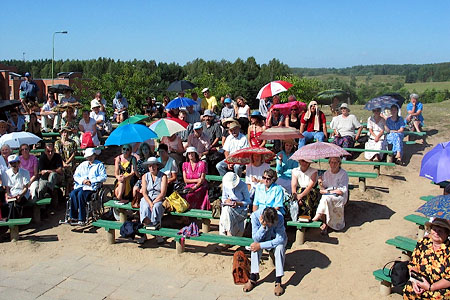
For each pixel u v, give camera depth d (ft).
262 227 21.16
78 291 21.36
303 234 24.97
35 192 29.43
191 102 41.60
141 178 29.14
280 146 36.19
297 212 25.03
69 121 44.09
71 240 27.30
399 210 29.19
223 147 33.19
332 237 25.75
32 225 29.45
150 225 25.55
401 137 38.19
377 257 23.36
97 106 48.83
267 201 23.53
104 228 28.76
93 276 22.88
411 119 44.60
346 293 20.49
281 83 40.29
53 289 21.59
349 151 39.50
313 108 35.17
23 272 23.45
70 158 34.53
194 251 25.14
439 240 16.60
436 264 16.51
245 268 21.72
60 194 32.91
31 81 52.95
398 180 34.68
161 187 26.32
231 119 33.09
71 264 24.25
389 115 42.55
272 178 23.61
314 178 25.93
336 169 26.25
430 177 21.35
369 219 27.94
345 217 28.27
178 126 33.04
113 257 24.95
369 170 36.81
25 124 49.42
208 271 23.02
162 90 86.89
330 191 25.85
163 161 29.66
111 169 41.06
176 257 24.50
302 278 21.86
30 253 25.61
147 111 61.52
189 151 28.07
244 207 24.77
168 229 25.50
